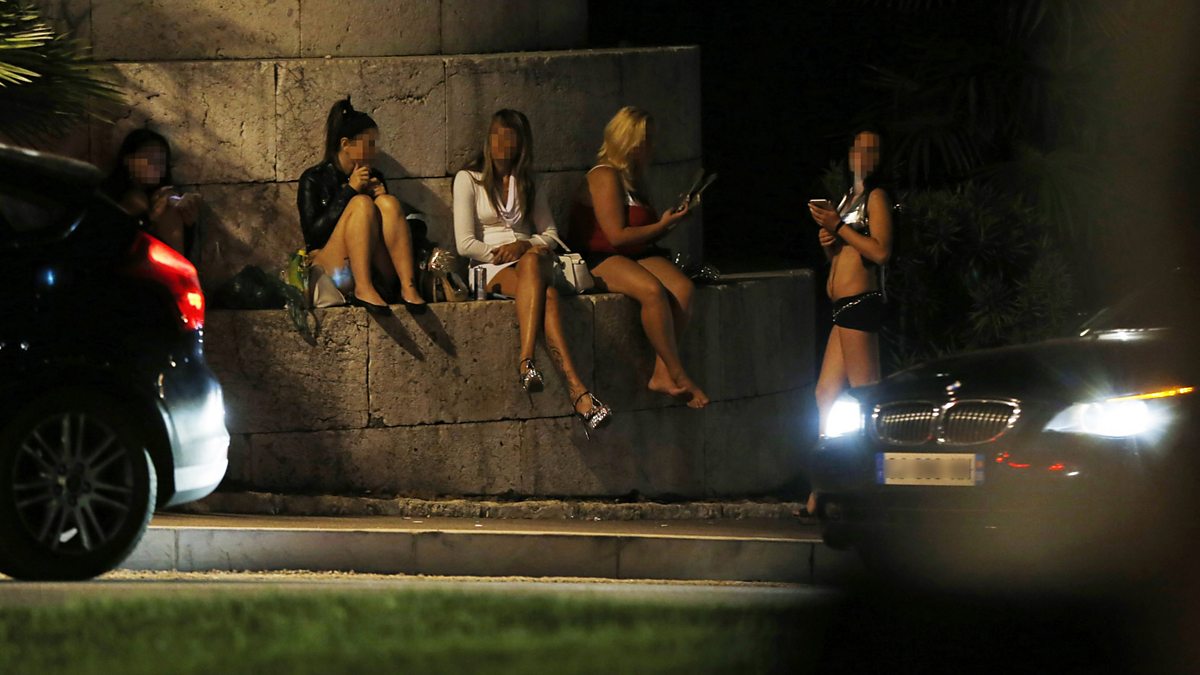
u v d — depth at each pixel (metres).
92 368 27.42
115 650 22.02
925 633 25.56
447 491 36.72
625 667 21.94
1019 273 46.22
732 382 39.59
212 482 28.70
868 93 54.38
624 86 40.59
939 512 28.72
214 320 35.66
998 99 51.09
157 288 28.19
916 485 28.92
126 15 38.22
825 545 32.38
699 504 37.88
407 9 39.66
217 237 37.62
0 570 27.20
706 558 32.78
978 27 53.94
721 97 54.38
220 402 28.92
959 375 29.48
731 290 39.66
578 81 39.88
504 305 36.88
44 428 27.22
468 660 22.05
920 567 29.66
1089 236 48.78
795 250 53.62
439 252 36.91
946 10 54.22
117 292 27.86
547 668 21.72
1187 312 31.80
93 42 38.12
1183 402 27.80
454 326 36.56
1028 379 28.75
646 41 54.19
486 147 37.69
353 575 31.44
